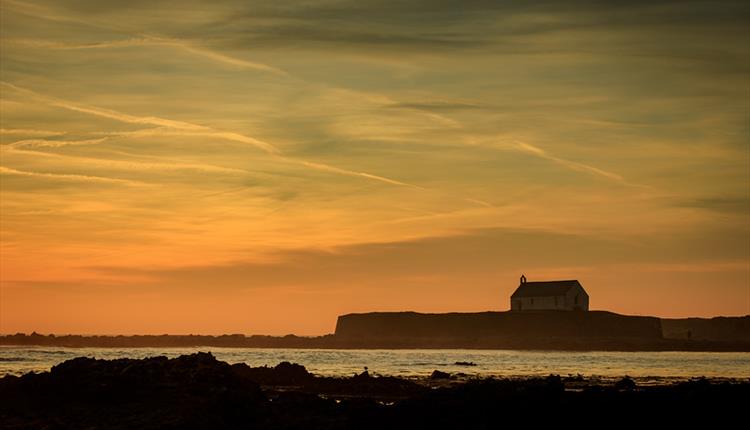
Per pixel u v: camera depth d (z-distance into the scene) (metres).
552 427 66.69
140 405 75.12
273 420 70.62
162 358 88.56
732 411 72.38
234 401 72.81
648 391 80.50
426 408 70.38
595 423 67.94
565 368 188.25
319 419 70.75
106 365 82.94
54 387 77.19
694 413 71.50
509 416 68.38
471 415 68.31
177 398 76.81
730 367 199.00
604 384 122.81
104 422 69.75
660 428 67.44
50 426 67.94
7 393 75.62
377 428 66.62
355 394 104.44
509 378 140.62
